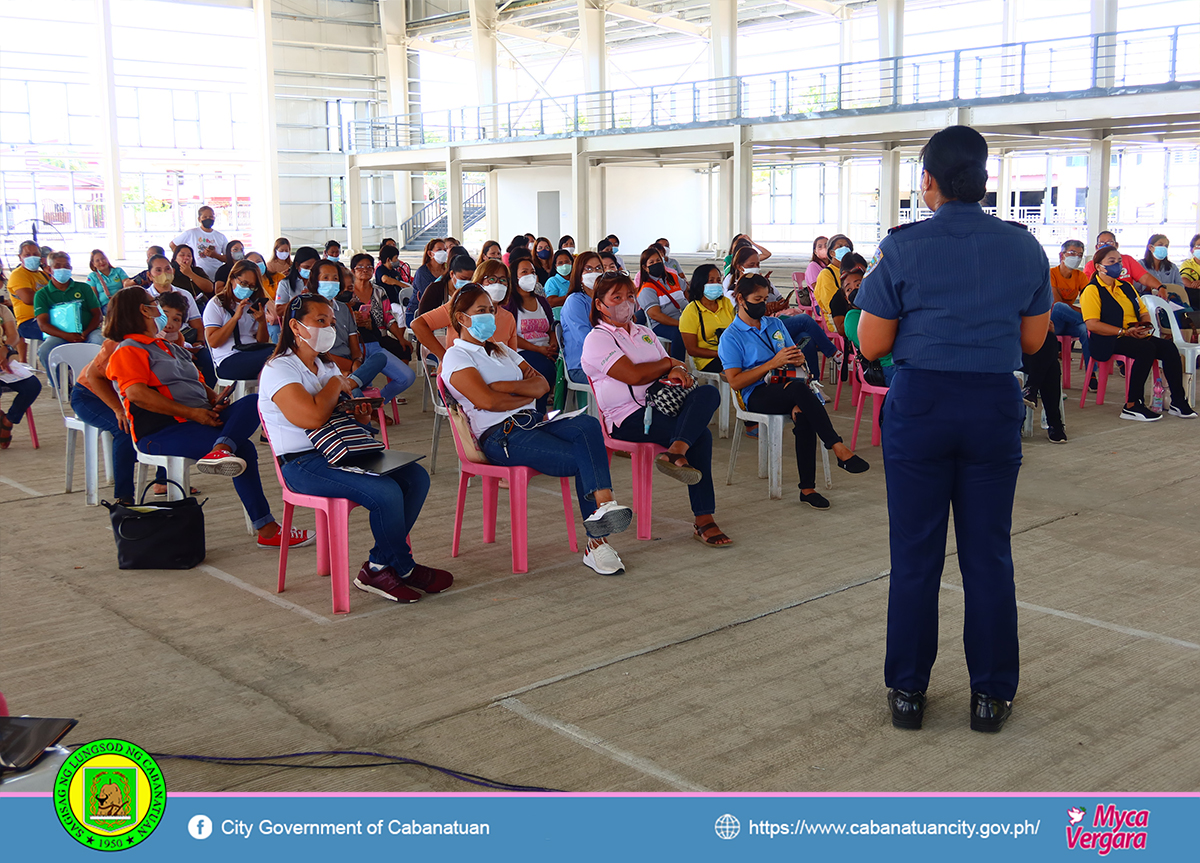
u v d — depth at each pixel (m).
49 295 7.72
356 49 30.52
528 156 23.84
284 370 3.83
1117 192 24.73
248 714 2.94
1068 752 2.67
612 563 4.19
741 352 5.46
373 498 3.72
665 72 29.78
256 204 29.53
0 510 5.28
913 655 2.79
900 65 17.28
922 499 2.73
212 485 5.85
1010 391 2.65
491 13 26.64
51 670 3.26
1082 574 4.13
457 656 3.36
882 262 2.70
